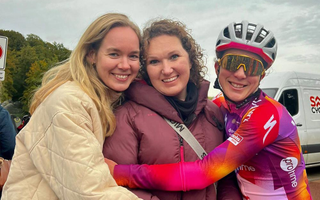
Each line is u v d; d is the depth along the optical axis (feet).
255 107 2.41
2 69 6.81
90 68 2.36
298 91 8.96
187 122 2.45
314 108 9.21
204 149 2.45
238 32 2.52
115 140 2.23
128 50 2.32
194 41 2.69
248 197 2.48
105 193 1.70
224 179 2.78
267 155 2.36
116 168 2.12
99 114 2.17
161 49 2.43
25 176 1.98
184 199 2.23
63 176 1.72
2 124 3.66
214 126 2.63
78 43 2.34
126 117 2.32
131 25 2.39
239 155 2.22
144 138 2.23
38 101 2.20
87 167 1.70
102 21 2.30
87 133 1.82
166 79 2.43
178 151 2.28
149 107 2.36
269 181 2.39
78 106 1.87
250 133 2.25
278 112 2.36
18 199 1.92
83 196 1.66
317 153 8.91
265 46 2.47
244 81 2.45
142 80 2.67
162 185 2.09
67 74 2.27
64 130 1.76
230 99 2.57
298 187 2.42
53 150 1.78
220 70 2.59
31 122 1.99
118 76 2.34
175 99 2.46
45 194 1.92
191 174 2.11
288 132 2.36
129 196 1.75
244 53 2.43
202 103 2.58
